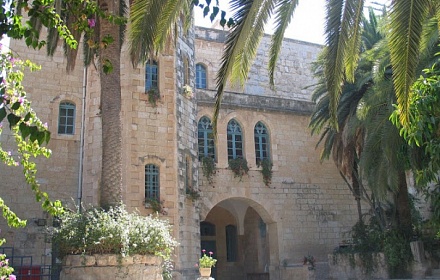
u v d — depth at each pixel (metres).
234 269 32.12
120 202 11.88
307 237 27.66
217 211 32.84
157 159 19.19
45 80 20.41
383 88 16.05
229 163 26.56
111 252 10.55
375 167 18.00
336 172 29.77
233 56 9.83
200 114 26.53
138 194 18.38
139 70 19.72
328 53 10.18
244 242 32.41
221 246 32.34
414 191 27.42
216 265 31.81
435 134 10.31
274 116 28.98
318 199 28.67
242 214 31.69
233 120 27.84
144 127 19.25
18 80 6.95
